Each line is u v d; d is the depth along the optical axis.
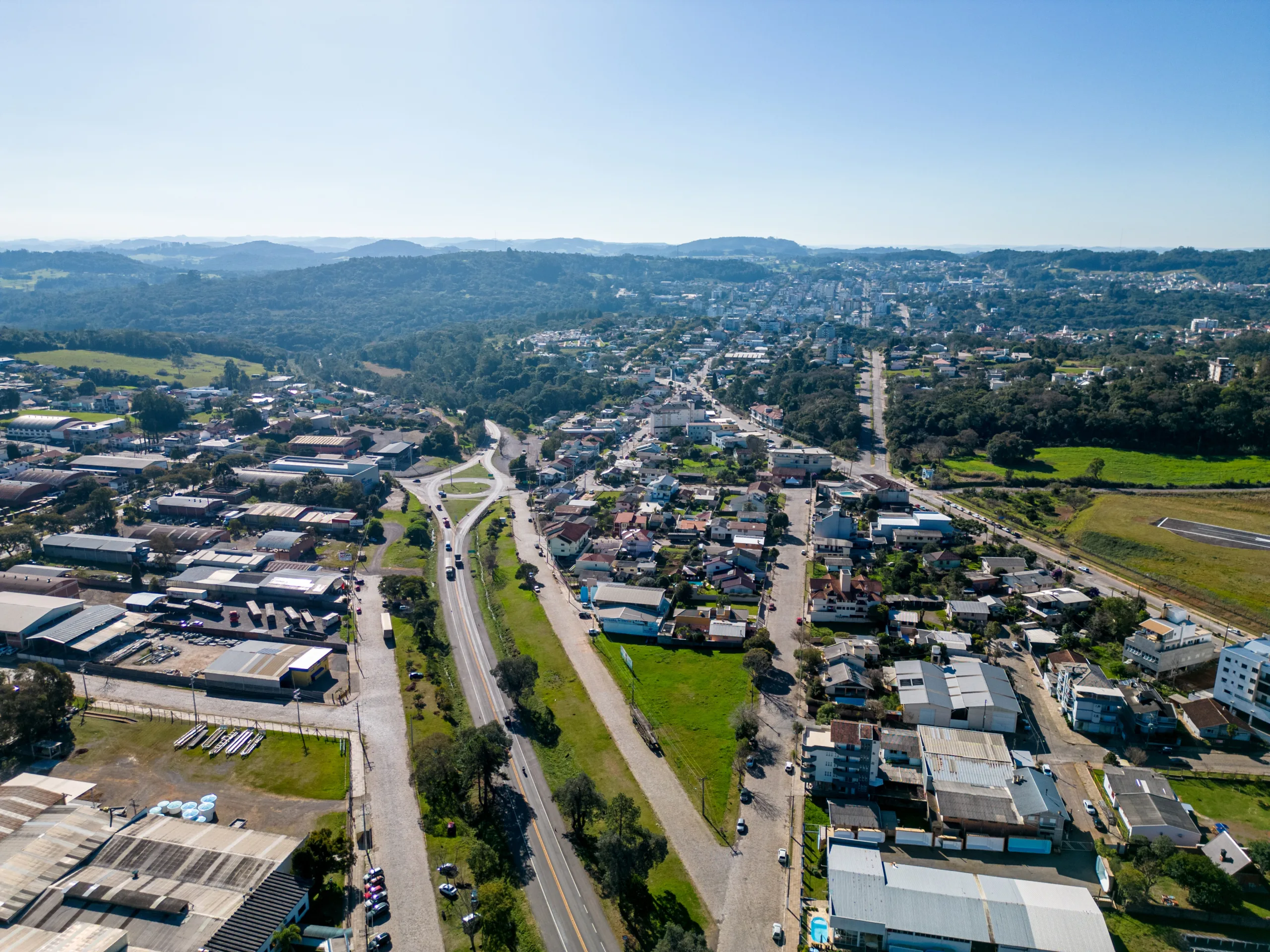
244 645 139.25
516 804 102.19
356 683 132.50
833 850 90.25
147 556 184.62
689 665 136.62
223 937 76.75
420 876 89.88
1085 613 148.38
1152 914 84.44
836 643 138.00
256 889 82.94
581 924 83.06
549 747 114.31
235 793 103.75
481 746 99.50
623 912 84.62
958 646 136.62
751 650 132.75
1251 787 104.19
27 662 134.75
